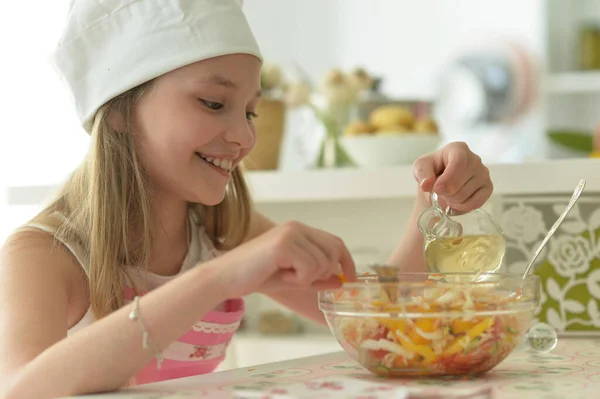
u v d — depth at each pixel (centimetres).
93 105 127
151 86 122
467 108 331
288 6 339
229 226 149
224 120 121
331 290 87
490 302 83
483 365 85
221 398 78
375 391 73
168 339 89
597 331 139
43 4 268
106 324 91
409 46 335
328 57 338
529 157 318
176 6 120
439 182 114
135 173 127
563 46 325
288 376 90
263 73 183
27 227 124
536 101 324
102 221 125
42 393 90
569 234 144
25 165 269
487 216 105
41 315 108
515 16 326
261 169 182
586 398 74
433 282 91
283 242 85
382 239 189
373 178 163
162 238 136
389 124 174
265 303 207
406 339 83
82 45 126
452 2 331
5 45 270
